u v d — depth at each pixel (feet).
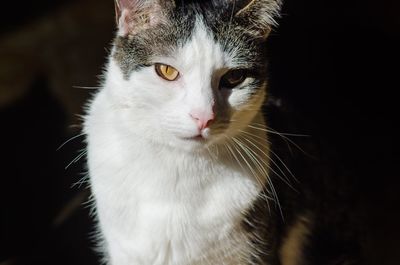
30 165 3.19
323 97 3.29
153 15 2.14
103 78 2.41
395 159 3.19
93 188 2.24
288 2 3.44
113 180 2.20
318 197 2.52
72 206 3.01
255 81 2.17
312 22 3.51
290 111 2.59
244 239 2.23
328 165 2.61
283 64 3.34
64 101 3.31
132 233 2.22
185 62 2.09
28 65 3.39
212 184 2.18
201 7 2.15
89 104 2.43
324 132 3.20
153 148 2.15
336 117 3.26
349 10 3.56
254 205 2.22
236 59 2.12
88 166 2.27
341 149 3.17
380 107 3.31
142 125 2.13
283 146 2.40
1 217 3.05
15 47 3.44
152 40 2.11
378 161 3.18
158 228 2.19
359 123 3.26
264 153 2.22
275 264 2.32
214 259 2.24
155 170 2.17
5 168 3.18
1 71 3.37
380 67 3.42
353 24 3.56
